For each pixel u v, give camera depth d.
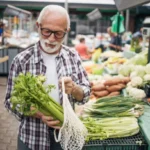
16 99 1.52
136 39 6.16
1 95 6.57
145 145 1.95
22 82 1.53
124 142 1.98
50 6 1.69
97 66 5.23
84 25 15.13
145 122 2.25
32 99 1.55
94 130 2.02
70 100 1.89
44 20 1.66
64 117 1.58
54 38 1.67
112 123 2.13
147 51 4.35
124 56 5.75
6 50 8.73
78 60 1.95
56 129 1.75
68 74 1.83
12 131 4.43
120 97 2.77
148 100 2.83
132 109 2.40
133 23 12.34
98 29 14.68
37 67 1.79
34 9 11.37
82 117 2.27
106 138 2.02
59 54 1.83
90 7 10.70
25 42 10.02
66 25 1.70
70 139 1.63
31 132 1.82
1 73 8.95
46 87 1.66
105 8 10.77
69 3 10.66
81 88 1.85
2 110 5.46
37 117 1.72
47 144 1.82
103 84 3.51
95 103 2.56
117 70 4.64
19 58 1.79
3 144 3.94
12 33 11.26
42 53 1.82
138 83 3.28
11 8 8.05
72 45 12.93
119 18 6.50
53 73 1.81
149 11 7.62
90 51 8.70
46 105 1.61
